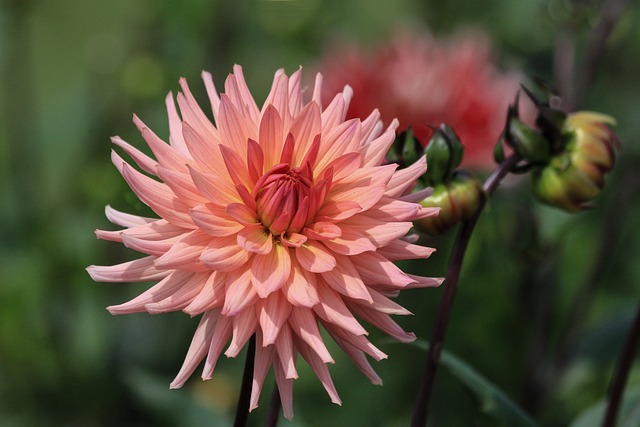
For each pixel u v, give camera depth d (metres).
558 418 1.14
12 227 1.25
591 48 1.12
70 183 1.28
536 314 1.07
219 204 0.69
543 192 0.80
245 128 0.70
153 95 1.29
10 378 1.16
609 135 0.80
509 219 1.01
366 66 1.08
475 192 0.76
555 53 1.14
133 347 1.15
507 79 1.11
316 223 0.68
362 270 0.68
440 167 0.76
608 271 1.23
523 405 1.06
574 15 1.10
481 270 1.12
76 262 1.19
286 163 0.69
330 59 1.16
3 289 1.17
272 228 0.69
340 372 1.16
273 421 0.76
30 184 1.29
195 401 0.98
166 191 0.69
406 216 0.69
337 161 0.69
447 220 0.76
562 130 0.80
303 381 1.16
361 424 1.13
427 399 0.77
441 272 1.13
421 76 1.03
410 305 1.17
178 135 0.72
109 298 1.18
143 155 0.70
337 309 0.68
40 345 1.16
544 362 1.07
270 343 0.67
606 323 1.00
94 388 1.15
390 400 1.14
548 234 1.01
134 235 0.69
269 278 0.67
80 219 1.22
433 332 0.77
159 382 0.98
